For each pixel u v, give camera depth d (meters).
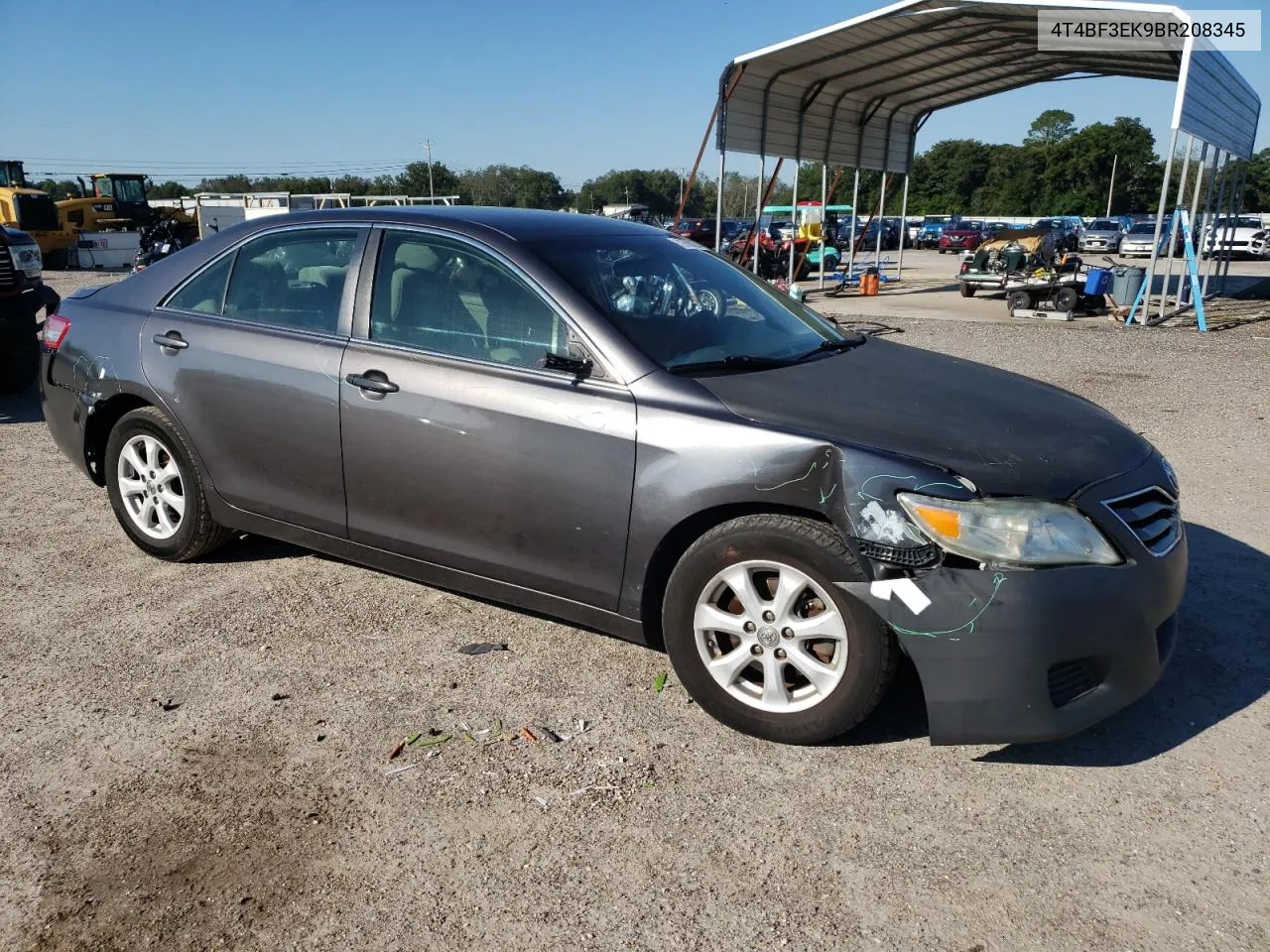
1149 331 13.88
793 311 4.09
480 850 2.57
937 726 2.74
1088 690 2.79
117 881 2.46
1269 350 11.67
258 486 4.03
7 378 8.29
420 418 3.48
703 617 3.06
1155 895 2.39
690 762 2.96
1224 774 2.88
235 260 4.19
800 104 18.69
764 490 2.88
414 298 3.66
